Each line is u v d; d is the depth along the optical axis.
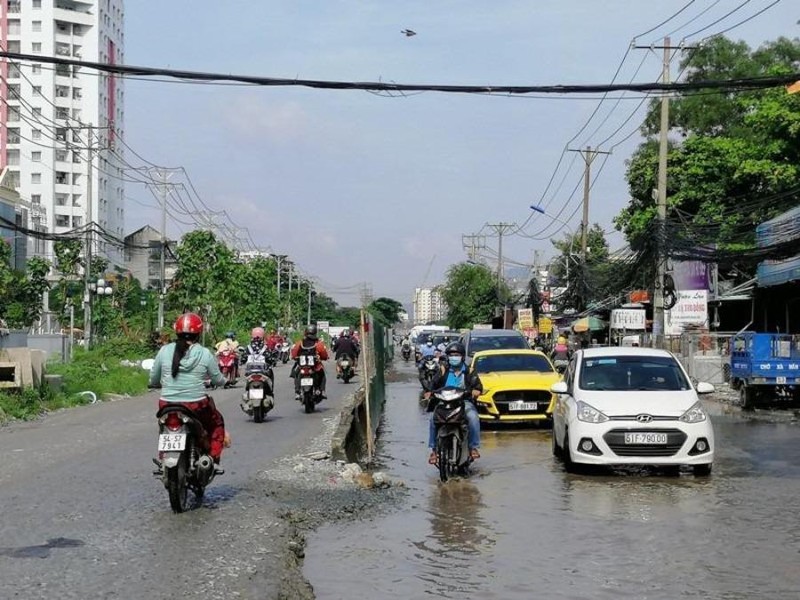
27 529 8.23
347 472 11.55
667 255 27.77
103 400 25.08
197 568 6.87
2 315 38.88
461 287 94.44
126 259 106.62
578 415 12.23
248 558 7.18
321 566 7.39
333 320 145.38
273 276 67.38
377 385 18.84
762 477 12.04
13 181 66.69
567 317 59.31
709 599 6.44
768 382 23.08
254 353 18.53
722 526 8.87
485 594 6.58
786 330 34.41
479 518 9.29
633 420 11.91
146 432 16.52
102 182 105.94
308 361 20.36
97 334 46.44
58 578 6.58
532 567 7.33
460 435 11.89
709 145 44.22
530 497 10.53
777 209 38.34
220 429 9.53
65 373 26.73
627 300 43.69
